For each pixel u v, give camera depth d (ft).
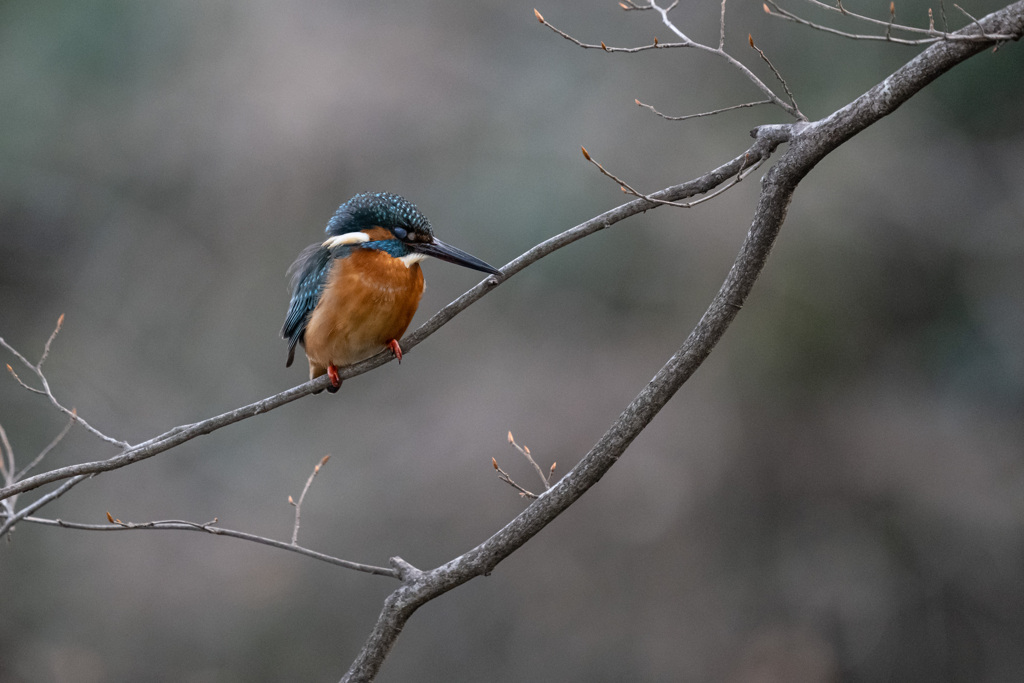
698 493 48.03
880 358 49.14
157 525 16.24
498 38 54.65
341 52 53.42
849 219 47.55
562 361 49.73
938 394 49.03
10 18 54.24
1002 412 47.96
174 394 52.34
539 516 14.61
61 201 53.88
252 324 53.06
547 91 52.80
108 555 48.73
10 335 52.08
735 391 48.60
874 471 47.47
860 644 46.29
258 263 53.16
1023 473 46.44
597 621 46.57
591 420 47.67
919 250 48.14
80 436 49.90
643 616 46.68
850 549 47.37
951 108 49.19
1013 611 45.39
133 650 46.83
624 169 49.34
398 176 52.08
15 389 50.01
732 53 49.80
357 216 18.56
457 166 52.06
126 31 53.06
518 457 47.57
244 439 51.67
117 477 49.98
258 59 53.26
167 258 53.78
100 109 53.67
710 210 47.37
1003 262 47.96
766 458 48.26
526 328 50.80
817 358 48.37
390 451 49.80
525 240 49.03
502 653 46.37
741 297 14.60
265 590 47.91
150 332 53.21
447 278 50.88
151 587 48.14
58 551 48.62
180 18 53.67
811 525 47.91
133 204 54.39
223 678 46.16
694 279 48.16
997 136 49.21
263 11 54.19
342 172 52.21
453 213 50.67
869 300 48.44
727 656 46.09
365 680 15.10
